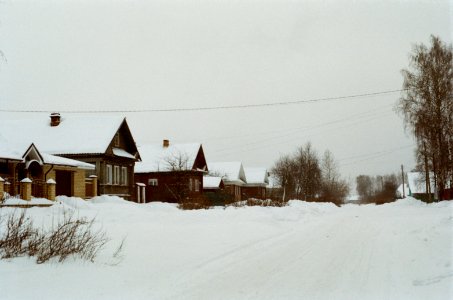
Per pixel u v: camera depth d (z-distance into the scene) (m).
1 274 7.69
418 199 52.34
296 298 7.03
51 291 7.08
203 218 20.48
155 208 27.08
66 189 31.47
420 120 38.53
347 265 9.86
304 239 14.89
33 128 40.38
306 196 71.00
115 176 39.28
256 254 11.45
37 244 9.18
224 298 7.00
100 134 38.38
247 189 82.56
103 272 8.56
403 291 7.22
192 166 49.94
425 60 39.31
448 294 6.73
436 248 11.17
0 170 24.91
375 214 31.44
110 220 19.02
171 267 9.47
